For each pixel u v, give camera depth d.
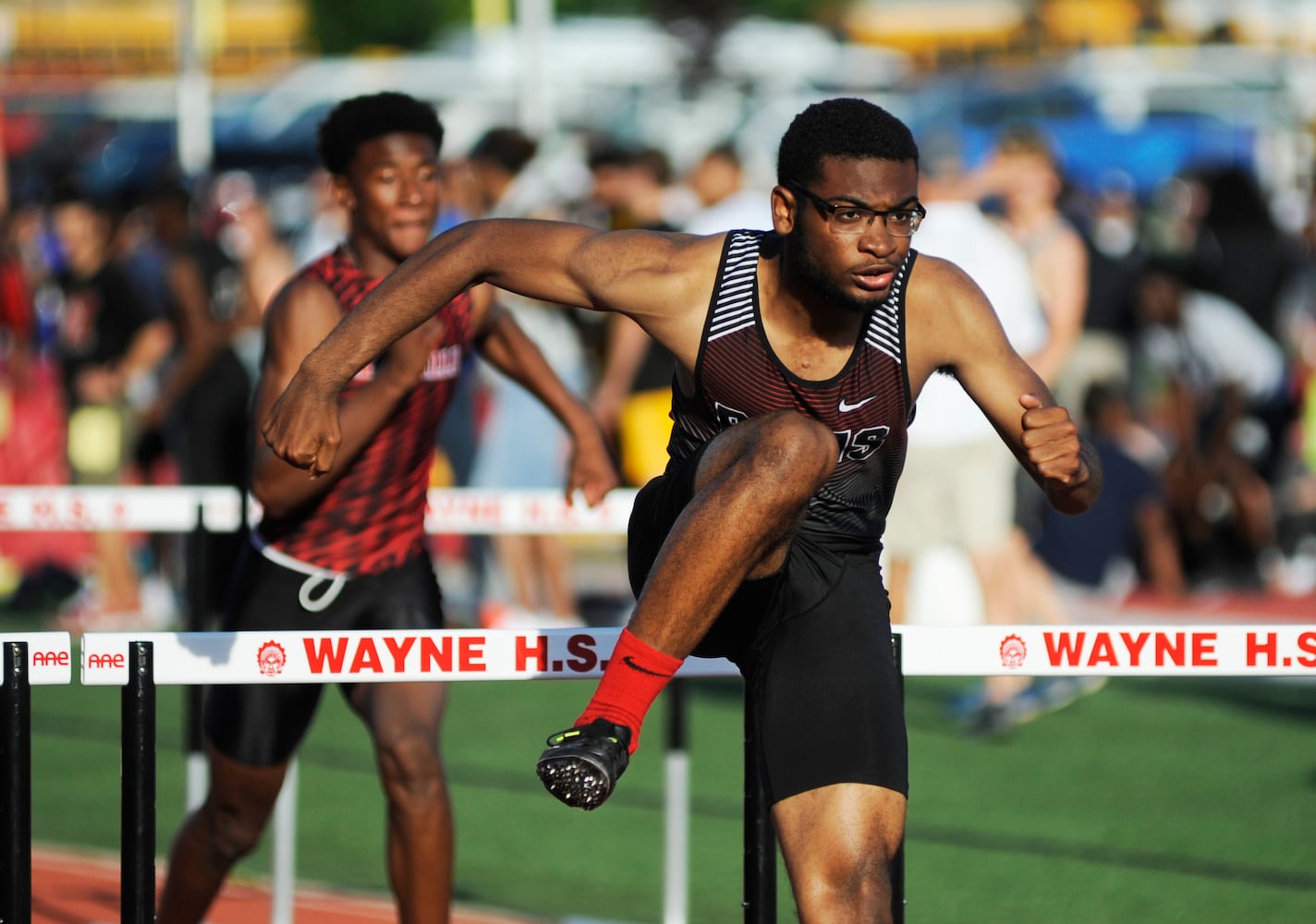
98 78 80.50
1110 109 70.38
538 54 59.03
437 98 69.69
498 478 33.53
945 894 19.69
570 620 34.31
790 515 10.80
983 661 12.10
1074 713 29.84
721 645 12.13
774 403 11.35
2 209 43.62
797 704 11.48
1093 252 37.97
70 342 36.53
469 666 12.00
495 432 33.47
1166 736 27.92
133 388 36.69
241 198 40.47
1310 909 19.20
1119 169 69.31
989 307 11.50
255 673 11.77
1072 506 11.81
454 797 24.11
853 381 11.27
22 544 38.34
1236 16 80.25
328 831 22.42
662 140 68.00
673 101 70.56
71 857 21.17
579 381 34.12
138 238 38.97
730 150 31.92
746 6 83.94
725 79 71.38
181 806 23.77
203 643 11.70
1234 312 40.69
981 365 11.38
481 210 33.91
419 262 11.70
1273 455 41.47
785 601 11.73
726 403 11.51
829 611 11.73
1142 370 40.81
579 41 73.12
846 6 90.81
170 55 84.38
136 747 11.45
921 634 12.12
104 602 37.06
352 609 15.23
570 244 11.55
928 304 11.35
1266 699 30.98
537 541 34.31
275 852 17.88
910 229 10.93
